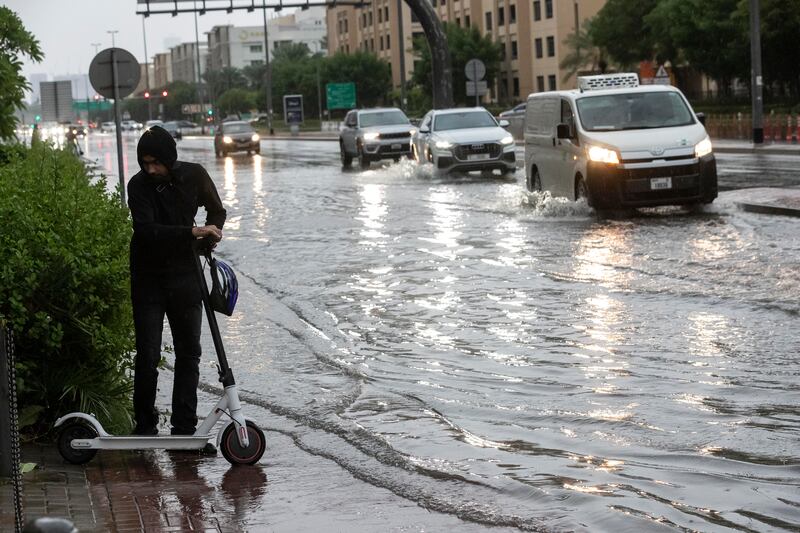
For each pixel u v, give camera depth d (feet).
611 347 36.22
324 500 22.57
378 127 158.61
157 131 25.76
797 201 74.13
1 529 19.27
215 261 25.79
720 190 89.25
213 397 33.04
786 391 29.84
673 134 76.18
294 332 41.88
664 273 50.44
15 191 28.99
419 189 112.06
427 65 373.81
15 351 27.04
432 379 33.45
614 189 75.25
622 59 289.74
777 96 236.63
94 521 20.86
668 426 27.04
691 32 234.79
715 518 20.62
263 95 552.00
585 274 51.55
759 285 45.96
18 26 49.62
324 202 100.68
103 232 29.37
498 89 389.80
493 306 44.80
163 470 25.11
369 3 197.06
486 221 77.36
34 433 27.68
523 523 20.70
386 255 61.98
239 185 129.90
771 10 207.21
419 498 22.54
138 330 26.20
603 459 24.77
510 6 384.88
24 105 49.39
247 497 22.80
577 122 79.15
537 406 29.53
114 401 28.17
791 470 23.45
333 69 458.50
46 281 27.02
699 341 36.29
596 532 20.08
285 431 28.68
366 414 29.73
